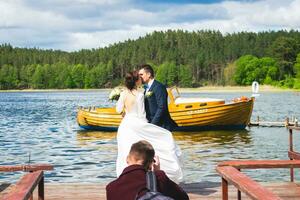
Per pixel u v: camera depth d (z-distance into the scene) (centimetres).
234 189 791
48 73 19025
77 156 1662
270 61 15738
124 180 396
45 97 10475
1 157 1672
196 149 1806
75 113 4478
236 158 1574
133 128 723
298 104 5938
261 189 430
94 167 1414
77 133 2503
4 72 19100
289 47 15488
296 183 827
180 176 734
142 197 385
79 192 780
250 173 1245
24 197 410
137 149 407
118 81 18525
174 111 2377
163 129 731
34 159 1606
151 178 397
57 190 797
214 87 16688
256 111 4459
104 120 2539
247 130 2522
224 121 2420
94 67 19088
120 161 722
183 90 16412
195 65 17475
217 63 17600
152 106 770
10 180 1210
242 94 12094
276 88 15138
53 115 4184
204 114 2377
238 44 18762
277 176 1204
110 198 397
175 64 17788
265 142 2028
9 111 4891
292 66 15462
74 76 18850
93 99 8662
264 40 18988
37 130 2730
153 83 777
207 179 1164
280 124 2866
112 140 2162
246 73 16000
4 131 2692
